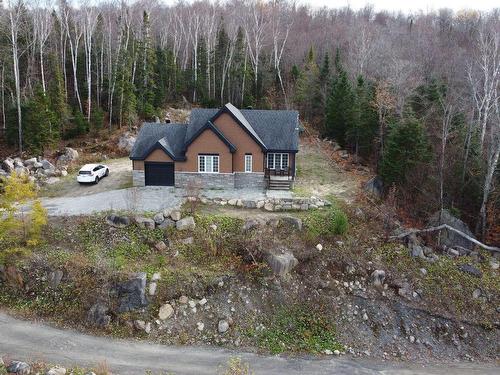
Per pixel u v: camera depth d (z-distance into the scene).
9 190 29.23
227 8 98.31
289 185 40.38
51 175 44.72
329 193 39.78
